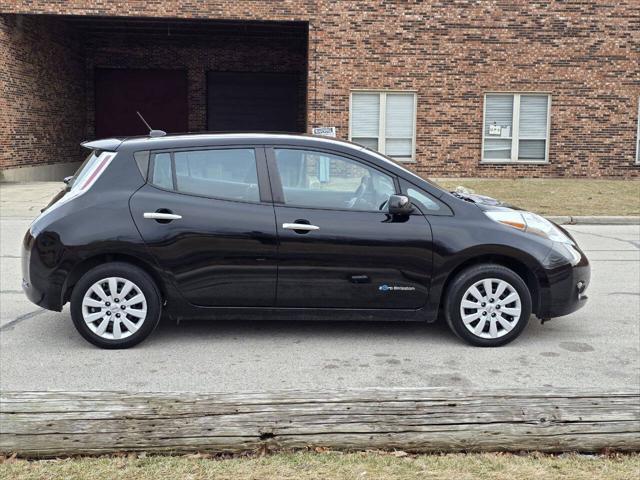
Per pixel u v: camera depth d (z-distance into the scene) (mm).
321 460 3213
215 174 5414
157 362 5137
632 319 6488
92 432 3217
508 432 3295
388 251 5340
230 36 25547
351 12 19625
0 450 3193
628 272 8859
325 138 5582
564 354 5402
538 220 5723
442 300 5547
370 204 5438
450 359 5250
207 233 5289
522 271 5594
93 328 5371
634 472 3164
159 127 26953
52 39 23266
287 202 5383
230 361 5172
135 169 5391
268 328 6047
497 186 18422
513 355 5363
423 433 3289
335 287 5367
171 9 19562
